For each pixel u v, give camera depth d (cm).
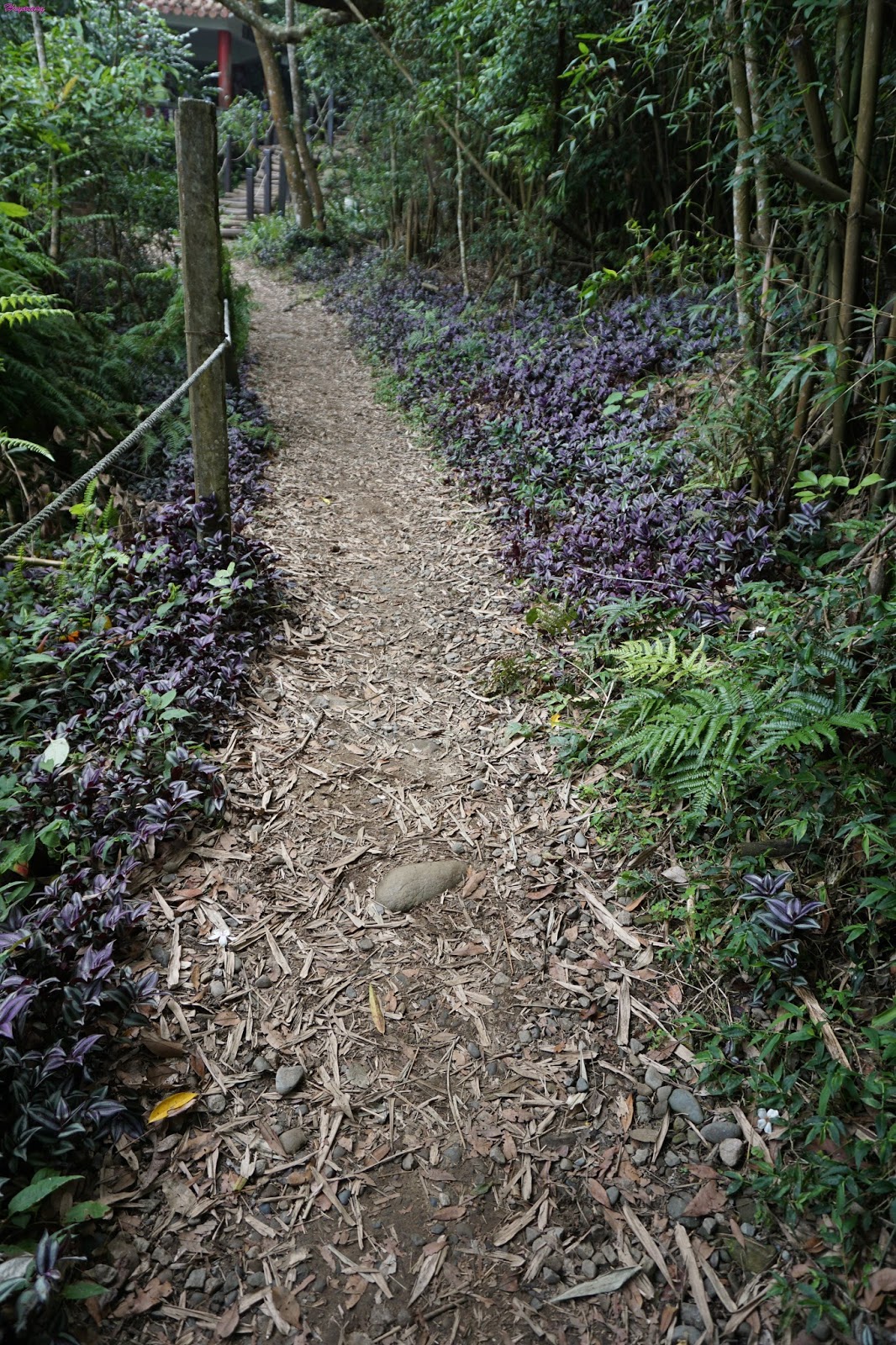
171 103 977
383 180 1221
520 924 244
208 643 331
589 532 420
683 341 568
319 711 339
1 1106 178
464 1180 183
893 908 197
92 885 224
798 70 320
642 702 285
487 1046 212
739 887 233
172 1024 212
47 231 634
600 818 274
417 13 841
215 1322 158
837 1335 151
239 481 543
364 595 436
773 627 286
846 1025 196
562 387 590
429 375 763
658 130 679
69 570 374
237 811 281
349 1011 220
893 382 310
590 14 625
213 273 382
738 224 384
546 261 841
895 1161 169
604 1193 179
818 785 227
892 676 244
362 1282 165
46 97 597
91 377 543
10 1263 146
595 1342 156
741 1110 191
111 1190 176
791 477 366
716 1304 159
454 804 292
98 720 296
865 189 313
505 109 763
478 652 379
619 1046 209
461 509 538
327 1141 190
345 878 261
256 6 1428
